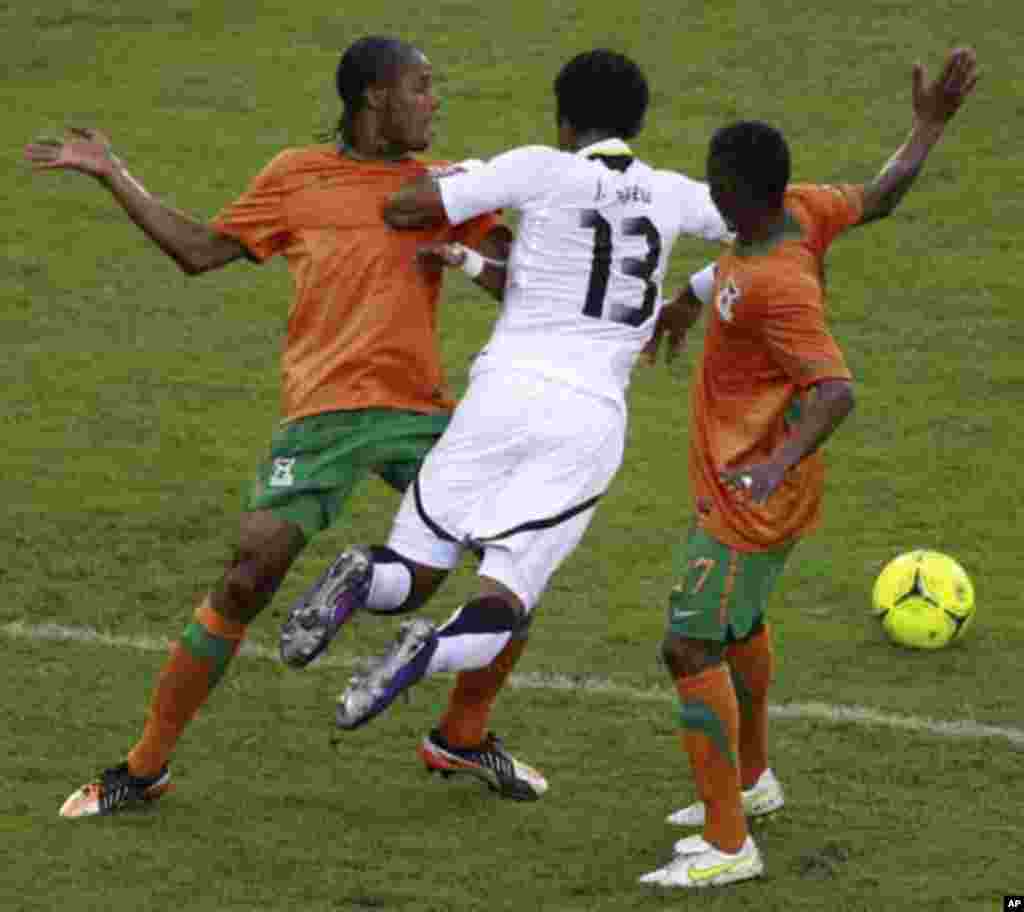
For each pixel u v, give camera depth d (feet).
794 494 77.05
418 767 87.86
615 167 80.69
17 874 77.20
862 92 182.60
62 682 95.50
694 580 77.05
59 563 109.91
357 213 83.05
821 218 78.89
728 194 75.46
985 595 106.73
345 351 82.58
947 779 86.94
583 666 98.43
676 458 125.90
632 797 85.40
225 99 184.55
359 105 83.20
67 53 194.49
